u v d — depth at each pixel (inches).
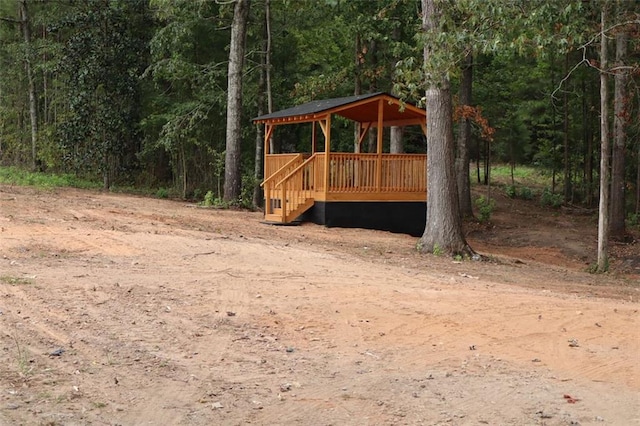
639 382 276.2
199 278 449.1
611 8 663.1
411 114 892.6
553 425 225.9
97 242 565.9
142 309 363.6
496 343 326.0
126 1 1333.7
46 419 215.6
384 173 867.4
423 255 641.0
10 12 1552.7
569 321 367.9
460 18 601.0
